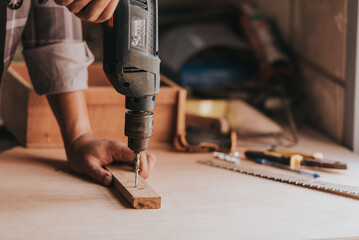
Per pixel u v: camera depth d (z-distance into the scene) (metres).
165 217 1.18
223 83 2.52
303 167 1.60
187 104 2.06
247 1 3.04
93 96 1.72
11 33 1.41
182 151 1.75
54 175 1.46
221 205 1.26
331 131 2.00
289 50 2.53
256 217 1.19
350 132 1.83
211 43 2.64
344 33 1.87
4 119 2.00
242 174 1.51
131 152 1.44
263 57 2.51
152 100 1.20
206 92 2.29
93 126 1.75
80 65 1.50
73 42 1.51
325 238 1.09
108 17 1.09
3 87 2.00
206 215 1.20
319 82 2.13
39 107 1.70
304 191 1.37
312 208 1.25
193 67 2.56
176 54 2.64
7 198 1.27
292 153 1.65
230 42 2.68
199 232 1.10
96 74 2.02
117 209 1.22
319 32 2.12
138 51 1.14
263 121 2.01
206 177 1.48
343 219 1.19
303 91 2.34
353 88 1.80
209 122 1.84
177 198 1.30
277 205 1.27
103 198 1.29
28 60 1.48
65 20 1.50
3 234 1.07
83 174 1.47
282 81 2.39
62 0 1.02
